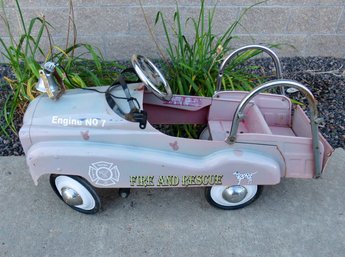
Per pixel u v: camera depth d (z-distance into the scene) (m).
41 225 1.66
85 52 2.79
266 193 1.86
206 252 1.56
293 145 1.55
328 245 1.61
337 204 1.81
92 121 1.49
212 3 2.76
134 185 1.57
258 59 3.03
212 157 1.54
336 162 2.07
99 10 2.74
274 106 1.85
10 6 2.68
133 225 1.67
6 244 1.58
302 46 3.05
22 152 2.10
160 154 1.52
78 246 1.57
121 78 1.56
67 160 1.48
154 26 2.82
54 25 2.78
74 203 1.65
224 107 1.87
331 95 2.63
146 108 1.86
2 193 1.82
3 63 2.77
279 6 2.82
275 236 1.64
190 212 1.74
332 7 2.85
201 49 2.35
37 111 1.54
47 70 1.52
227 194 1.66
